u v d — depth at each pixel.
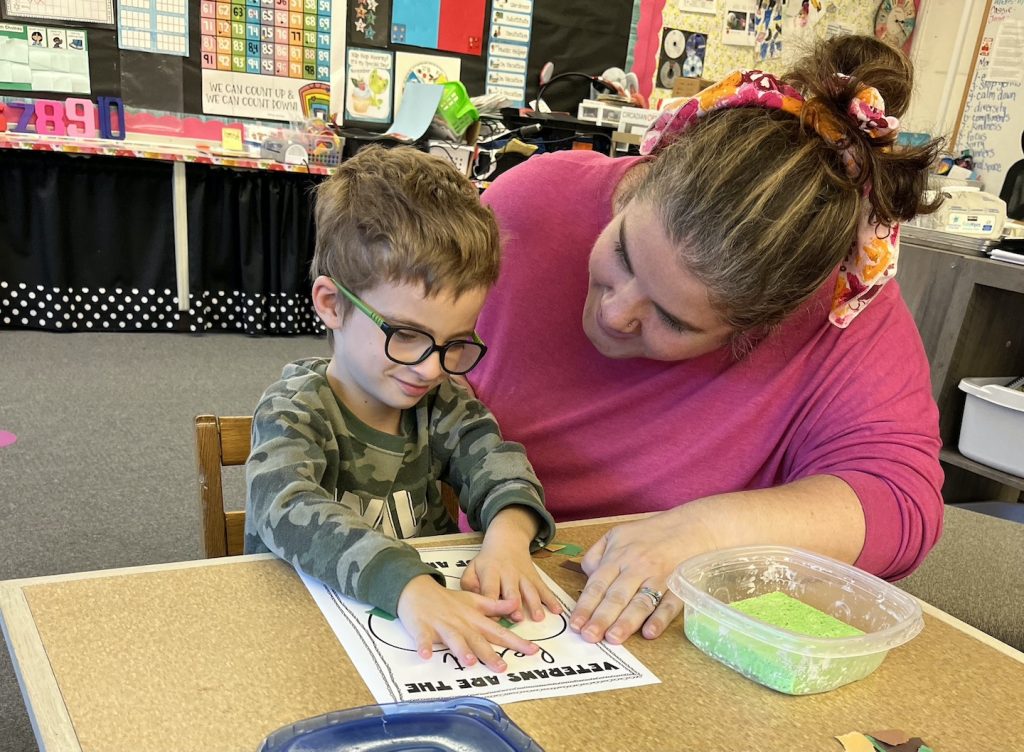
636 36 3.94
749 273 0.70
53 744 0.46
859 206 0.74
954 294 1.99
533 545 0.80
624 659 0.62
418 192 0.80
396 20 3.60
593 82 3.83
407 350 0.79
